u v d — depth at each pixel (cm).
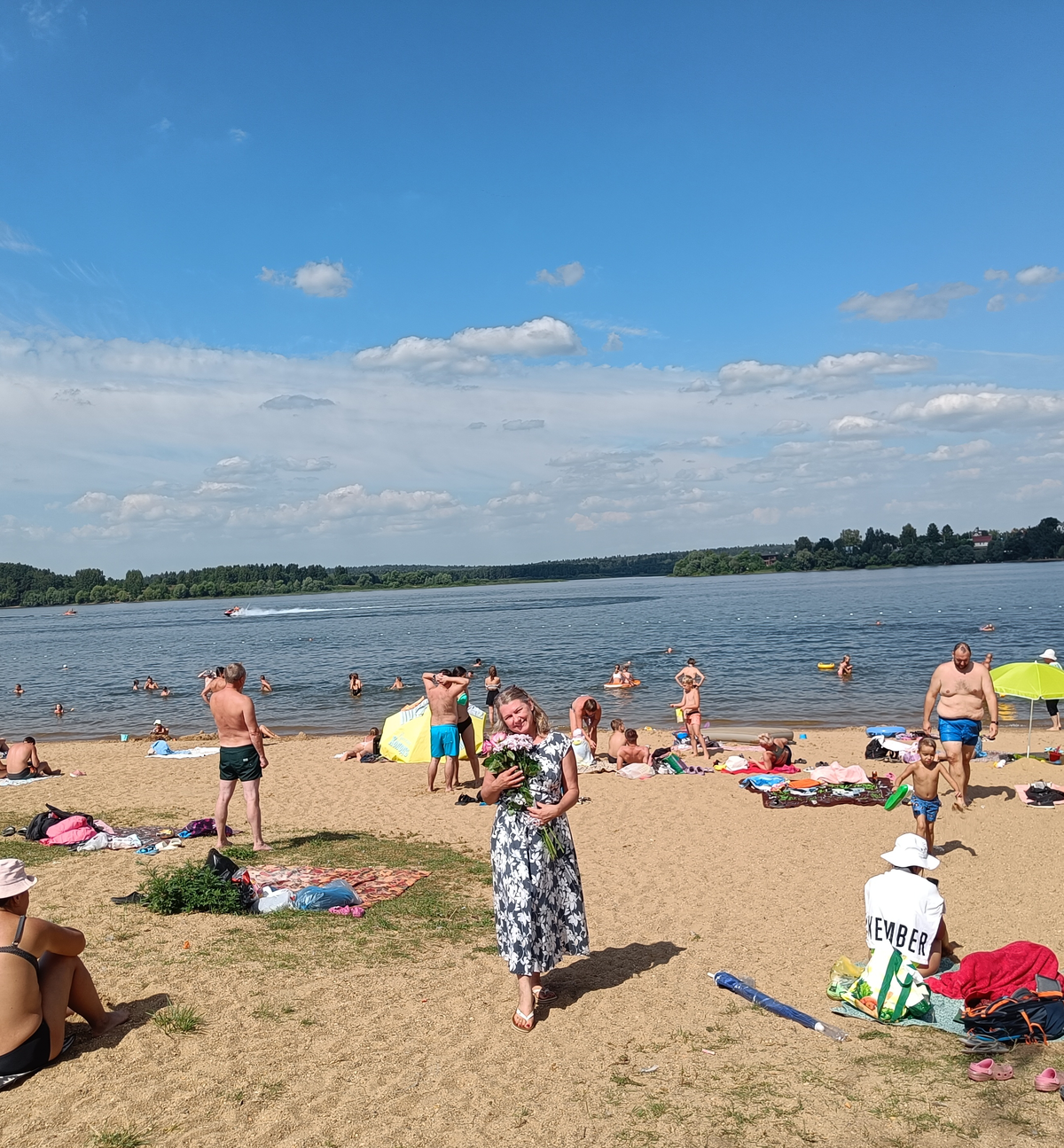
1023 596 8794
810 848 1098
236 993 590
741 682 3259
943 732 1220
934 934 635
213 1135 422
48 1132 420
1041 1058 522
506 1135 436
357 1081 484
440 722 1522
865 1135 438
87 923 735
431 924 784
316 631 8425
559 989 638
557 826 582
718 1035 564
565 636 6316
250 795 1064
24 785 1689
